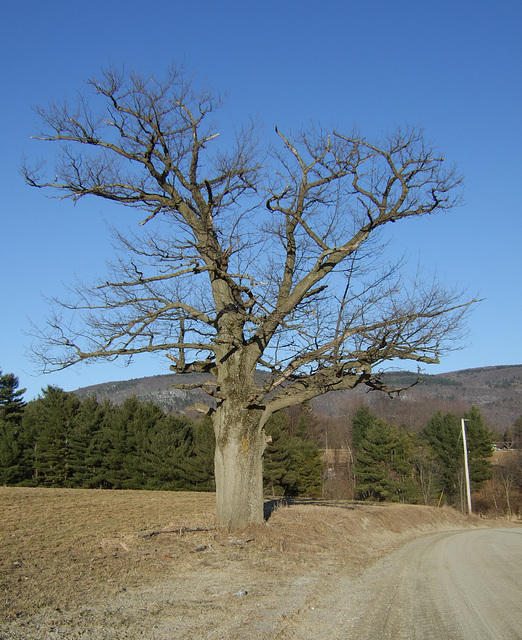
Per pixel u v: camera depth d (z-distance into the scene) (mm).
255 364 14547
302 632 6754
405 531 25297
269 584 9477
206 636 6316
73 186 14695
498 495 69125
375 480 59844
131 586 8414
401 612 8125
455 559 15328
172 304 14117
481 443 64625
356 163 15352
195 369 15047
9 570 8602
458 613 8117
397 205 14992
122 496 26078
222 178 15445
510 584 10953
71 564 9430
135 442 46969
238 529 13773
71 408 49938
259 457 14430
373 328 14219
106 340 13734
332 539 16328
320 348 14406
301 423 53812
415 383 15359
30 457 49438
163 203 14852
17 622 6270
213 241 14742
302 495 51250
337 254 15250
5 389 56250
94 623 6480
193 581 9164
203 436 45312
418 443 66688
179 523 15312
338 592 9430
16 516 15680
